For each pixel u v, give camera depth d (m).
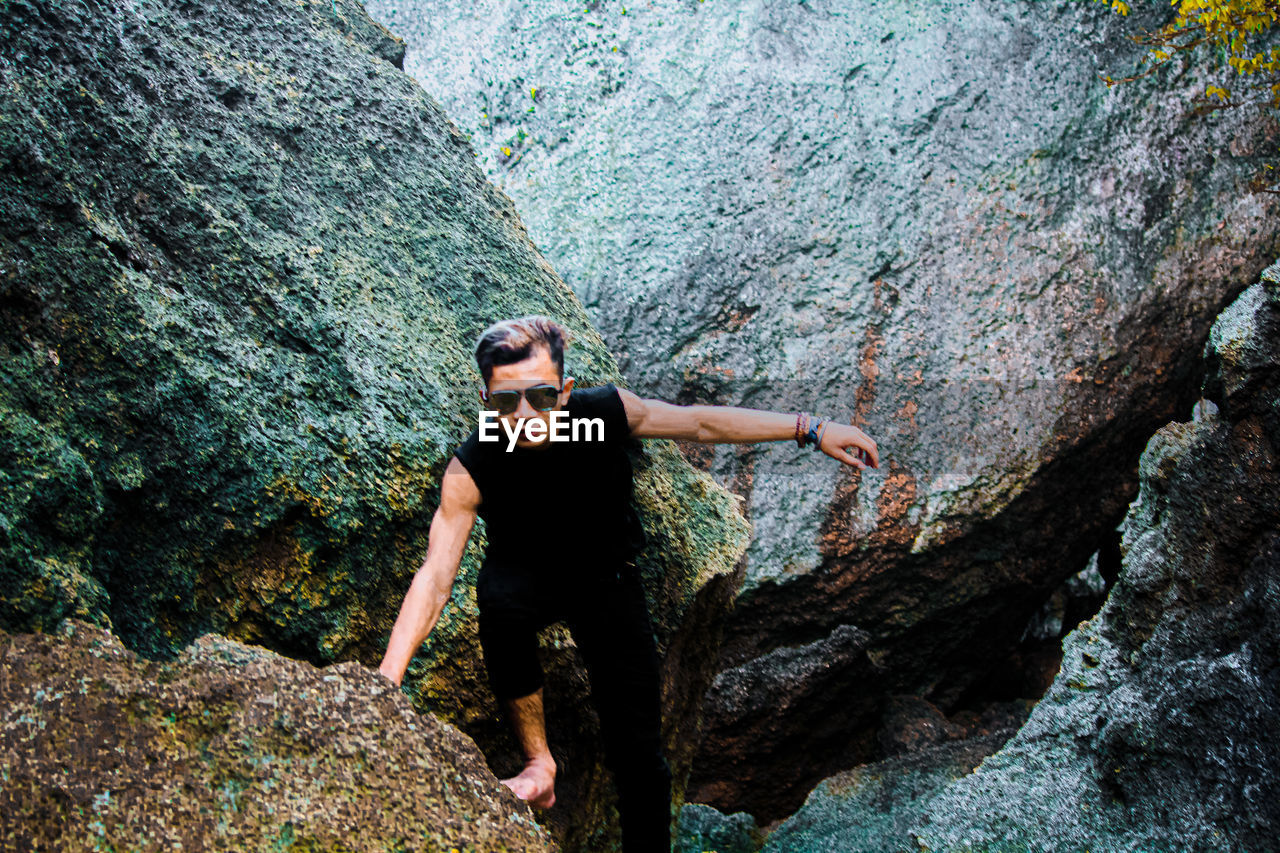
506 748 3.14
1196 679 3.76
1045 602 8.06
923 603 7.15
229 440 2.72
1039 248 7.26
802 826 5.68
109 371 2.59
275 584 2.75
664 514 3.77
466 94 8.53
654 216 7.84
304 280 3.15
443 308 3.66
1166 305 7.05
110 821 1.68
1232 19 5.77
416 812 1.83
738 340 7.49
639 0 8.40
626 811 2.69
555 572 2.49
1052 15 7.66
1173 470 4.17
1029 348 7.10
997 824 4.13
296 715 1.87
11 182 2.59
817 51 7.94
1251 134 7.22
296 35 3.91
